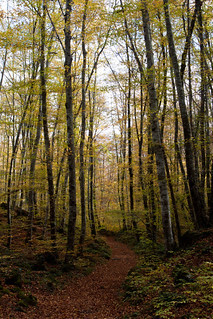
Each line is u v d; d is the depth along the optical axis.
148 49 9.03
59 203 15.16
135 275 8.18
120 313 5.89
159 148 8.76
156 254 10.57
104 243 18.53
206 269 5.33
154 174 12.28
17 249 10.45
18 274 7.59
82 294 8.09
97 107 19.91
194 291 4.61
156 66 10.91
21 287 7.25
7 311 5.54
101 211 22.55
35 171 12.67
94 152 15.30
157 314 4.22
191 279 5.37
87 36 10.91
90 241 15.69
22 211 17.42
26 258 9.79
